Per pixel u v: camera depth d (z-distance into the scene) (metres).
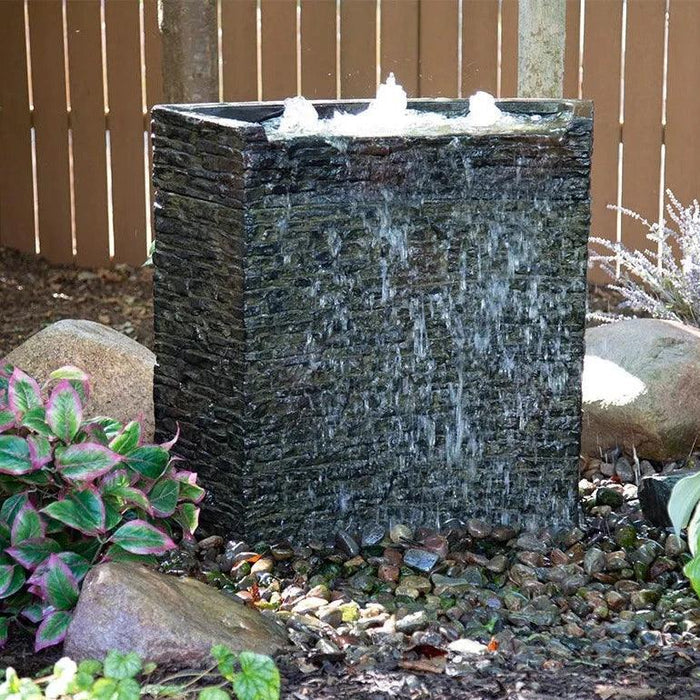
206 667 3.69
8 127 9.72
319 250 4.60
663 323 6.11
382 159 4.55
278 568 4.73
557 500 5.08
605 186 8.70
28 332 8.24
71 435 4.06
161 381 5.00
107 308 8.79
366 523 4.96
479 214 4.75
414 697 3.55
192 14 7.52
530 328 4.89
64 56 9.40
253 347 4.59
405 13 8.72
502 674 3.73
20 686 3.23
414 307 4.79
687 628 4.22
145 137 9.36
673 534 4.99
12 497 4.11
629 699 3.53
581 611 4.43
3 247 9.93
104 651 3.67
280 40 8.96
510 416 4.98
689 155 8.51
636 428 5.69
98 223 9.66
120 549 4.12
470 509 5.06
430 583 4.64
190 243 4.71
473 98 5.16
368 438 4.88
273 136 4.54
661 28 8.34
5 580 3.97
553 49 6.52
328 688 3.60
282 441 4.75
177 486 4.29
